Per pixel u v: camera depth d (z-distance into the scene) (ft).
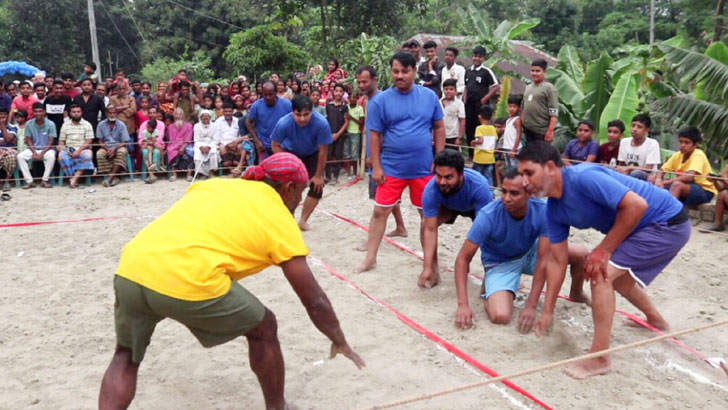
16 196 32.81
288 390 12.59
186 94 39.68
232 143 37.60
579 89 39.93
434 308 16.93
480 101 36.94
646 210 12.87
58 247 23.06
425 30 109.19
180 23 124.57
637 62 39.91
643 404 12.00
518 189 14.40
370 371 13.38
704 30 85.56
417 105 19.12
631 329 15.56
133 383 10.36
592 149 29.04
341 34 70.85
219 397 12.43
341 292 18.08
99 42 125.29
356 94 37.63
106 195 33.06
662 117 33.53
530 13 130.00
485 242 16.71
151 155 36.78
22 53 110.52
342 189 34.42
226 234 9.78
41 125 35.27
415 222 26.76
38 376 13.35
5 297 18.04
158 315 9.95
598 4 144.05
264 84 25.45
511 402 12.08
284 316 16.31
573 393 12.37
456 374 13.25
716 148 30.63
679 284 19.06
